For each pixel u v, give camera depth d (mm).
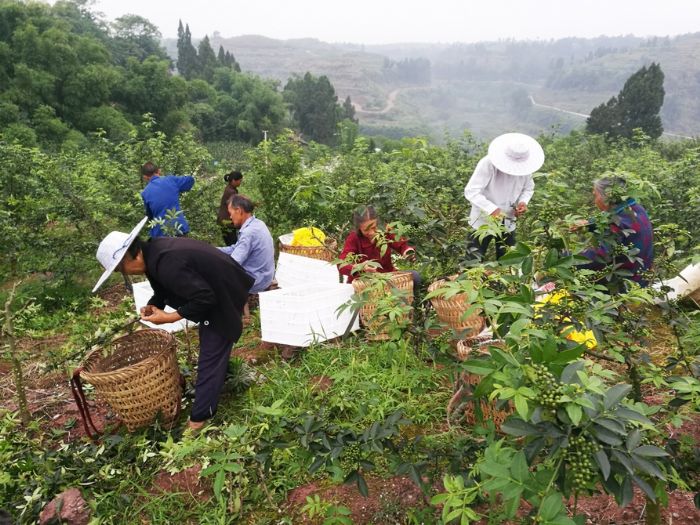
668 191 6957
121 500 2982
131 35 121750
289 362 4293
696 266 4406
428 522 2600
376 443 2324
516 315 1968
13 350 3715
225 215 7133
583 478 1506
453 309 3789
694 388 2047
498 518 2414
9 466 3152
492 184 5176
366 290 3004
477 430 2426
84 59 60562
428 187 6980
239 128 88500
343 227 6074
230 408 3781
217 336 3473
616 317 2775
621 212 3797
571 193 6621
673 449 2201
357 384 3656
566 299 2441
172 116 65875
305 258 5496
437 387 3680
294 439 2768
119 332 4184
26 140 39344
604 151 14047
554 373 1566
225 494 2938
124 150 9023
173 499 2998
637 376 2576
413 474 2348
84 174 7805
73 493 2943
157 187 6289
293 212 7621
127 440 3340
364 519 2768
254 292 5453
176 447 2459
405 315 3596
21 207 7176
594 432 1479
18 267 7273
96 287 3205
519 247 2148
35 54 51781
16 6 57438
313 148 10969
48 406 4113
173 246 3328
